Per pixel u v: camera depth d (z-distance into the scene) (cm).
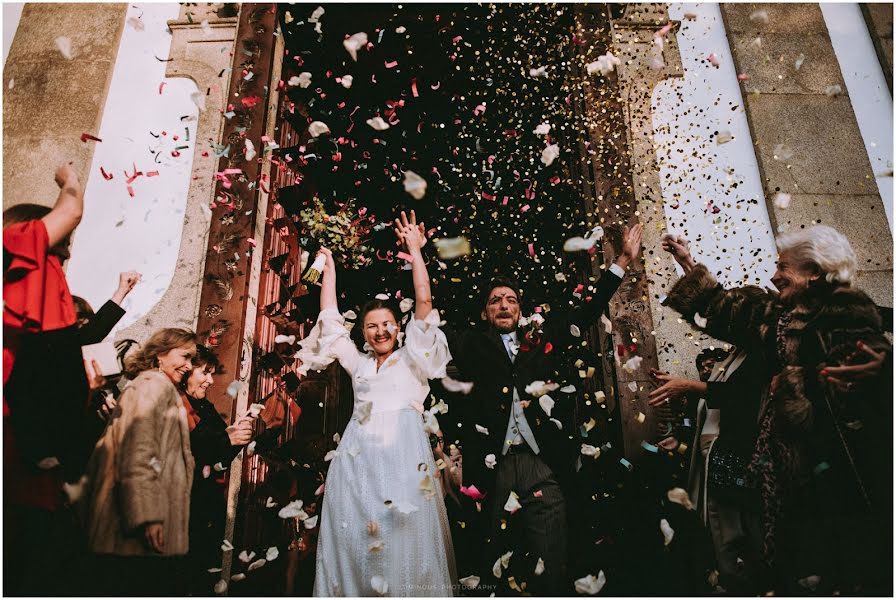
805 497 222
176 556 232
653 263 362
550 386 247
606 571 304
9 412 200
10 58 413
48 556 205
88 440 238
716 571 252
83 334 262
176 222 377
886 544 209
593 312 298
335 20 496
